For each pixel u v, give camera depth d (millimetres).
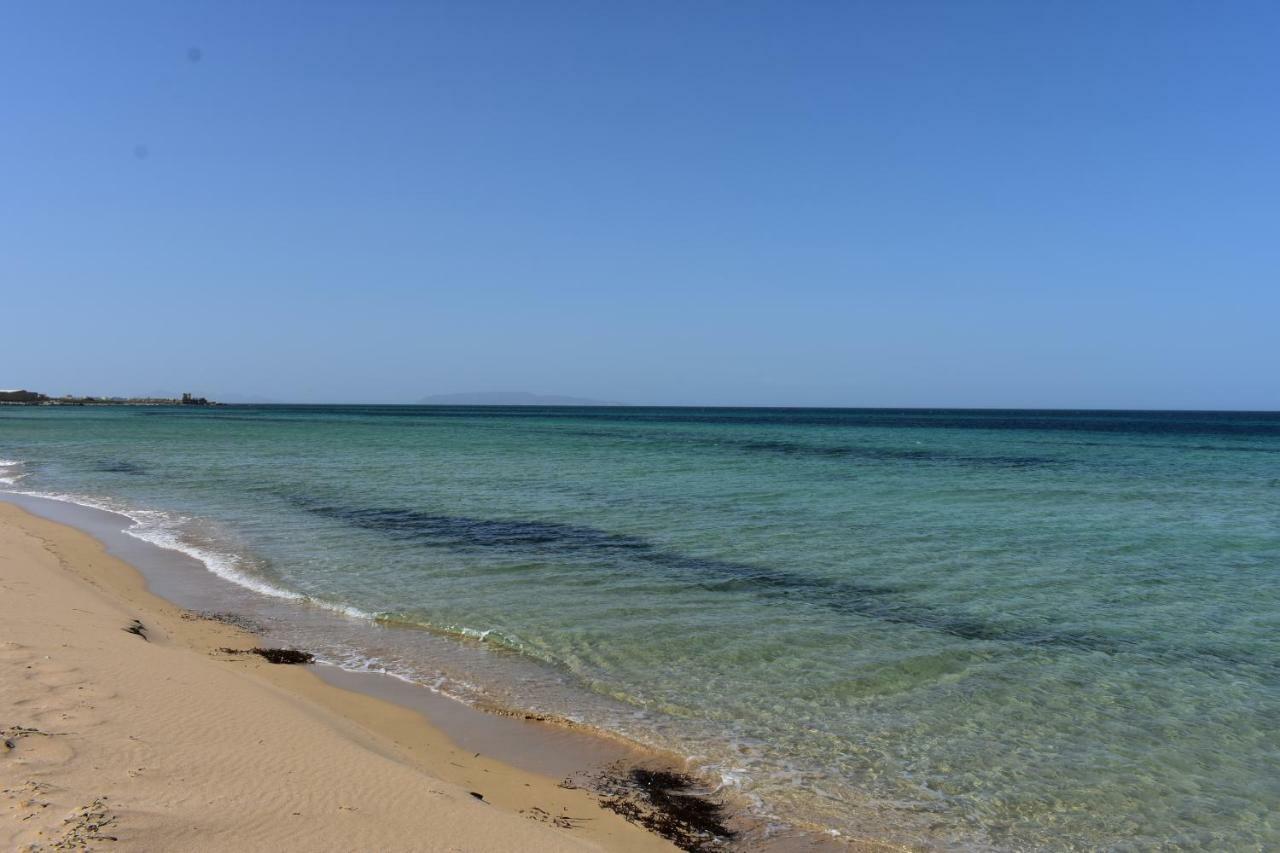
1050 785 7500
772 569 16297
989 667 10648
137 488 30078
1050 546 19016
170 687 8070
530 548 18297
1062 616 13141
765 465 41219
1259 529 21578
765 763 7801
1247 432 92062
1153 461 45969
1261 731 8742
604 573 15797
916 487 31141
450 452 50531
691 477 34656
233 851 4863
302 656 10609
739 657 10875
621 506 25250
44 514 23250
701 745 8164
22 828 4793
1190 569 16641
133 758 6137
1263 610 13562
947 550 18438
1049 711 9219
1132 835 6715
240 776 6086
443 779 6887
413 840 5387
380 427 95875
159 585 14578
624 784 7246
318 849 5051
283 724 7445
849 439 72438
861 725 8742
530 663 10555
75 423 96875
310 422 113062
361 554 17531
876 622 12633
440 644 11297
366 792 6102
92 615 11039
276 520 22250
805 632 12039
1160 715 9156
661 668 10422
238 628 11852
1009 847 6480
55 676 7891
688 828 6504
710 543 19031
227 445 57094
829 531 20781
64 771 5723
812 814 6867
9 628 9453
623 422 126812
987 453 52781
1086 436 80562
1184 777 7703
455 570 15992
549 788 7043
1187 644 11742
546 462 42656
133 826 4988
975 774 7688
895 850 6371
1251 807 7176
